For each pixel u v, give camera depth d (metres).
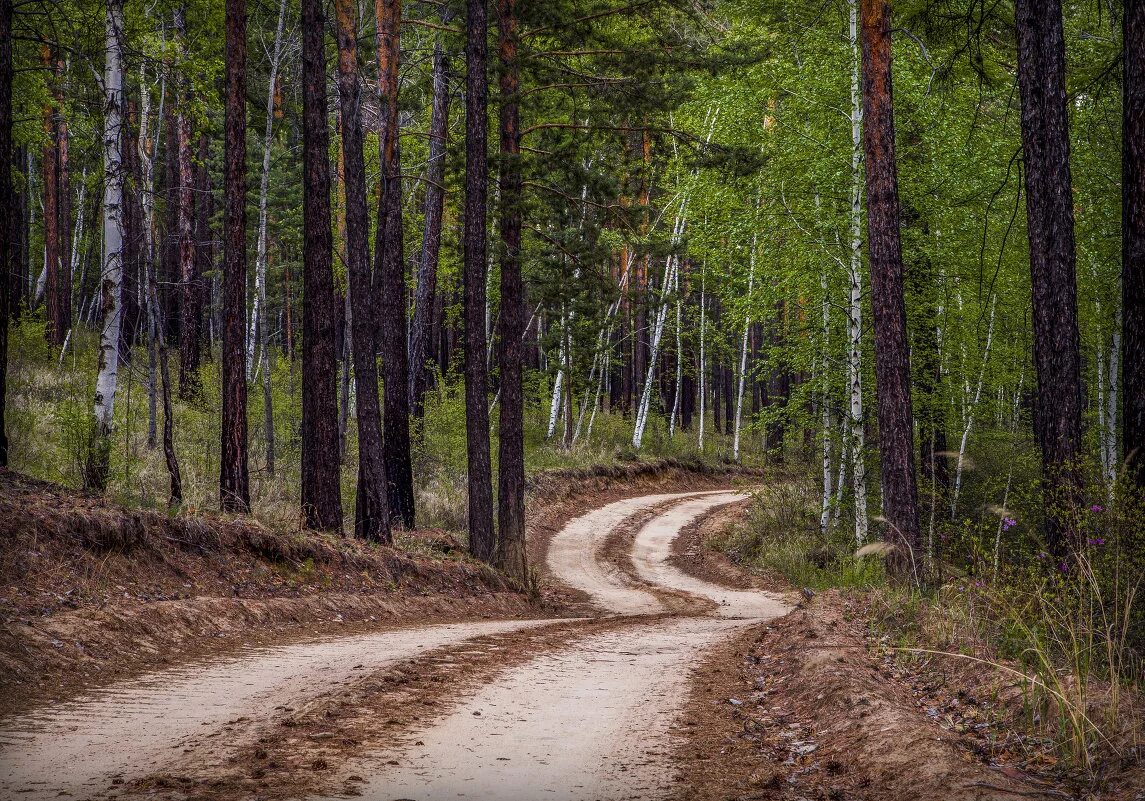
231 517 14.71
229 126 16.41
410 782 5.26
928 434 23.19
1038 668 6.95
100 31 17.08
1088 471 11.09
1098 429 22.22
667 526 33.88
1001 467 23.19
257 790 5.00
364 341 18.58
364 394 18.53
